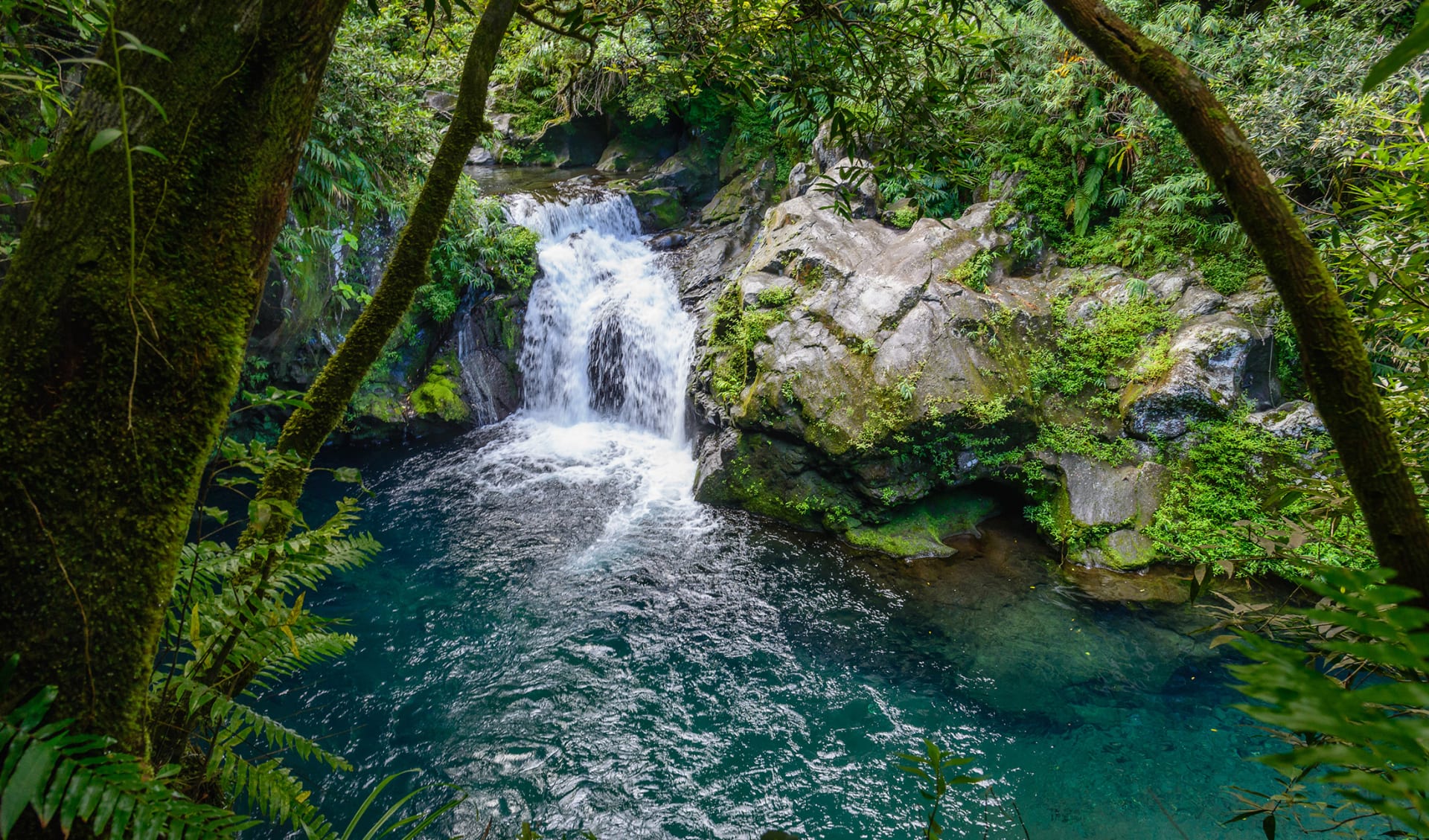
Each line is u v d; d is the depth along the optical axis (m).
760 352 7.80
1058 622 5.94
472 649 5.59
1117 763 4.54
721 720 4.97
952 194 8.66
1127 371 7.20
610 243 11.30
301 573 2.07
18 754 0.96
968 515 7.53
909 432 7.09
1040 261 8.33
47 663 1.00
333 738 4.66
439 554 6.84
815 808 4.31
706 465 8.09
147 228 1.03
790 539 7.29
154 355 1.05
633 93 11.63
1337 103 5.23
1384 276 2.08
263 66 1.09
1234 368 6.67
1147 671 5.35
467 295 9.85
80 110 1.04
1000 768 4.55
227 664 2.00
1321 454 6.19
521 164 13.74
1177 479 6.75
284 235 7.54
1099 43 1.09
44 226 1.02
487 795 4.33
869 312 7.67
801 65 2.50
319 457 8.73
